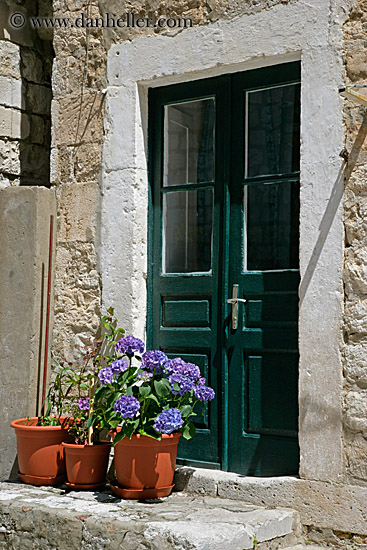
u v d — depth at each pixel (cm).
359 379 356
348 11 370
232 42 405
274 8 392
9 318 468
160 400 394
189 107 438
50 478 421
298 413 383
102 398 435
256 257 409
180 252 437
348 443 358
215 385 417
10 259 470
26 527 370
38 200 463
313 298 371
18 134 527
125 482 388
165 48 430
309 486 367
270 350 400
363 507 351
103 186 451
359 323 357
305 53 380
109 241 445
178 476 410
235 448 408
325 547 359
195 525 335
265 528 346
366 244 359
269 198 406
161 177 445
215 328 420
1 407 464
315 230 373
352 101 366
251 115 415
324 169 372
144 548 331
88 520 350
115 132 448
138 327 436
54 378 466
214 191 424
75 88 469
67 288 462
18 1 530
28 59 536
